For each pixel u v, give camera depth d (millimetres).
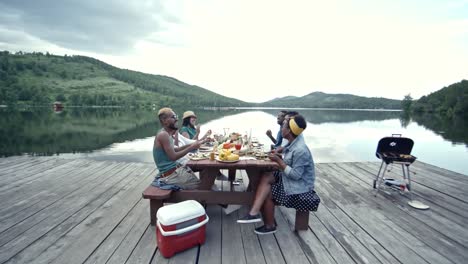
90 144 12273
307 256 2326
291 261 2248
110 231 2744
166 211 2318
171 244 2264
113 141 13445
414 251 2430
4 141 12523
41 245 2463
